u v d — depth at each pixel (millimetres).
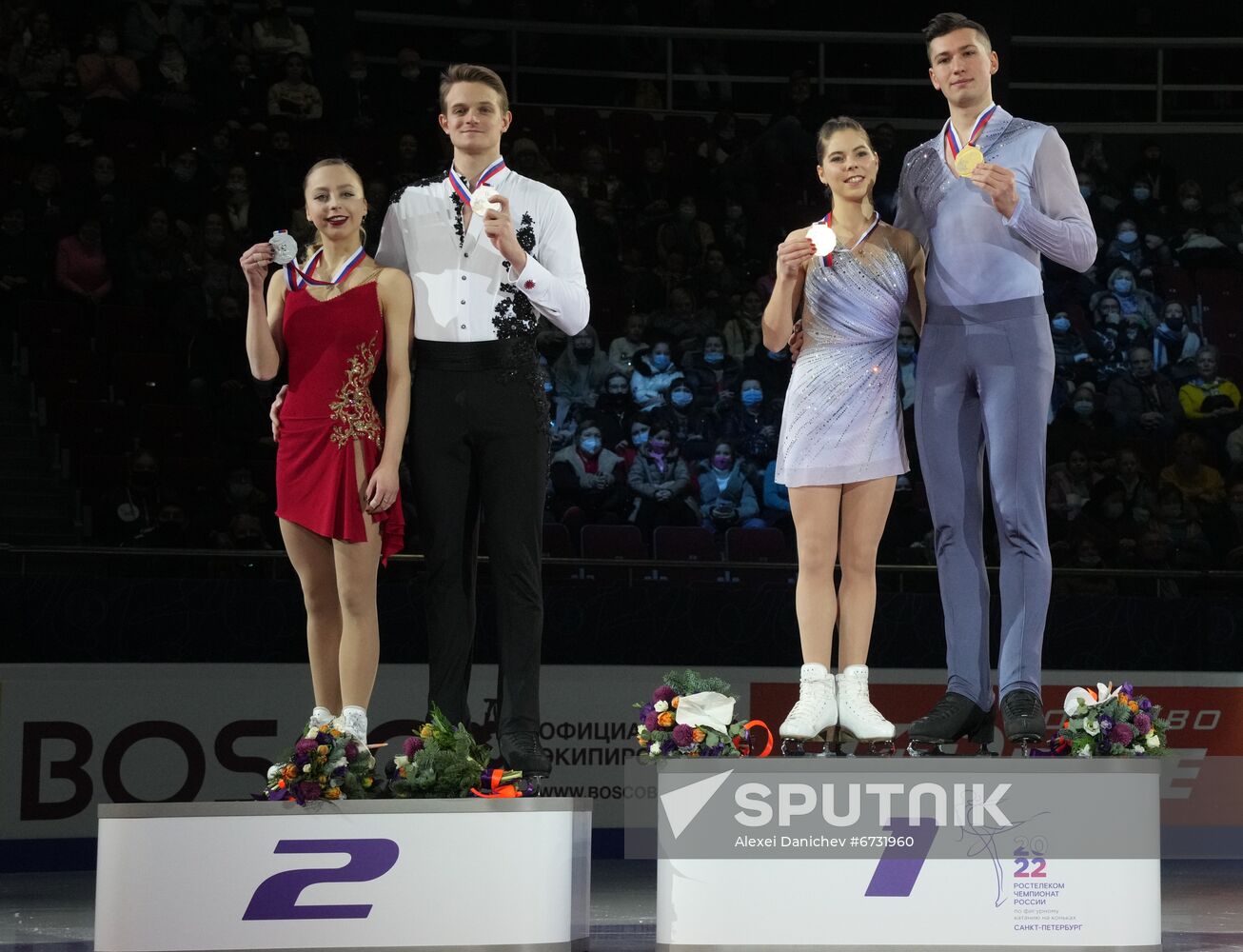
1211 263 19094
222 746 11219
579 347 15820
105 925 5750
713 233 18266
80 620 11047
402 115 18844
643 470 14453
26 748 10852
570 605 11867
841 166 6398
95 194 15953
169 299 15547
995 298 6352
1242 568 14250
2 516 13547
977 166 6172
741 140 19906
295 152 17375
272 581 11453
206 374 15078
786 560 14039
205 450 14531
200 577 13180
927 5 21609
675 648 11961
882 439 6355
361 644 6352
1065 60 21875
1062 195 6383
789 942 5781
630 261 17891
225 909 5730
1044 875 5797
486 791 5941
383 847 5754
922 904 5777
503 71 20672
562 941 5887
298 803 5750
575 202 17719
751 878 5809
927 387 6492
